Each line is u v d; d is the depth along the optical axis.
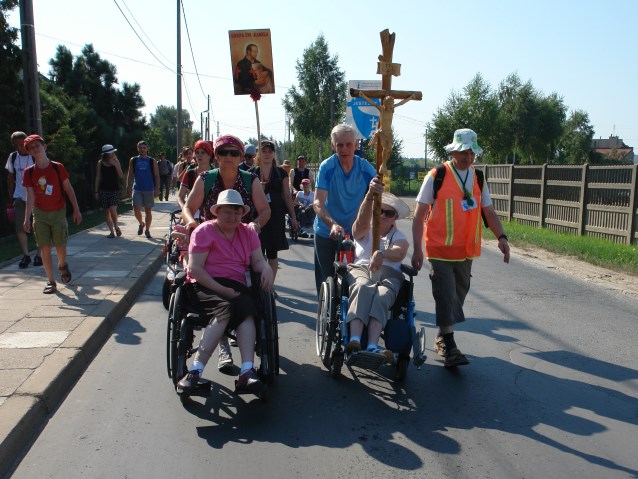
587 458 3.69
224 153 5.00
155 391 4.59
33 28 10.16
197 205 5.12
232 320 4.36
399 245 5.06
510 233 14.51
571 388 4.88
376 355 4.47
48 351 4.96
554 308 7.50
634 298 8.09
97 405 4.31
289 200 7.16
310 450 3.72
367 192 5.44
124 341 5.79
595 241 12.66
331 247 5.58
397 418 4.24
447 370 5.27
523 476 3.46
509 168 17.70
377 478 3.40
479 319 6.95
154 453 3.64
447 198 5.25
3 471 3.37
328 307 5.02
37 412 3.98
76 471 3.41
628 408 4.50
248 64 7.40
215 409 4.32
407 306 4.99
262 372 4.45
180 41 26.28
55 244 7.12
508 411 4.40
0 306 6.41
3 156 12.05
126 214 18.56
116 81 26.20
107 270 8.59
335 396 4.62
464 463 3.60
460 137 5.22
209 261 4.62
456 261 5.32
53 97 15.19
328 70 56.84
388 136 4.84
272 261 7.11
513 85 49.31
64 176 7.02
